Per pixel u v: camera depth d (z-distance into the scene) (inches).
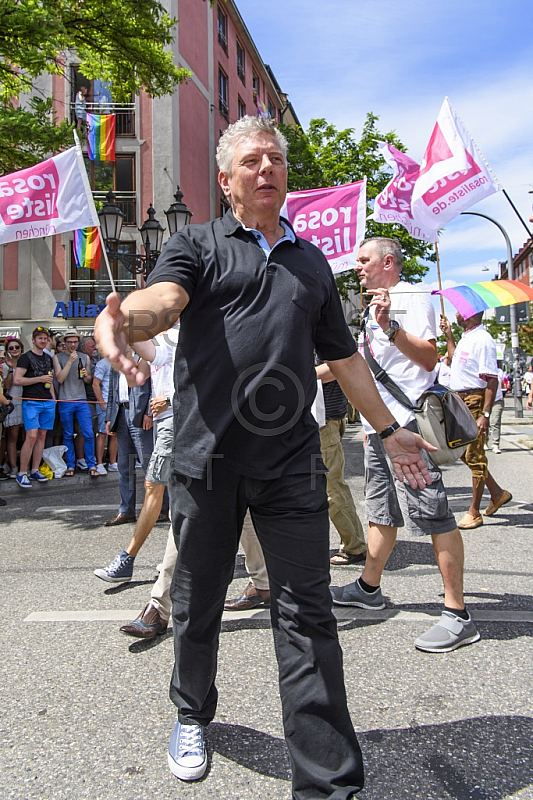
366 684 105.7
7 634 129.8
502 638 123.8
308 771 68.7
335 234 237.3
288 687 71.2
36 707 99.9
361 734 90.9
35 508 272.4
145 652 120.4
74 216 259.0
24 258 879.7
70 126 398.3
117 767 84.4
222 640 125.8
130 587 160.7
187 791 79.3
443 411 120.3
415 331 127.4
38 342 322.0
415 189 223.5
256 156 75.0
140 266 466.6
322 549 73.2
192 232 74.7
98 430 357.1
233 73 1182.9
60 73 448.1
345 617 136.3
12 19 339.6
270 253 74.2
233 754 86.9
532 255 2268.7
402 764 83.9
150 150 893.2
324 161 924.0
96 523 239.0
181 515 76.6
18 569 179.2
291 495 72.6
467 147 216.1
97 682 108.1
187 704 83.5
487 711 96.7
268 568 74.8
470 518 219.8
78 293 890.1
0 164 405.7
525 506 254.1
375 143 925.2
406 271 873.5
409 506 121.3
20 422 327.0
